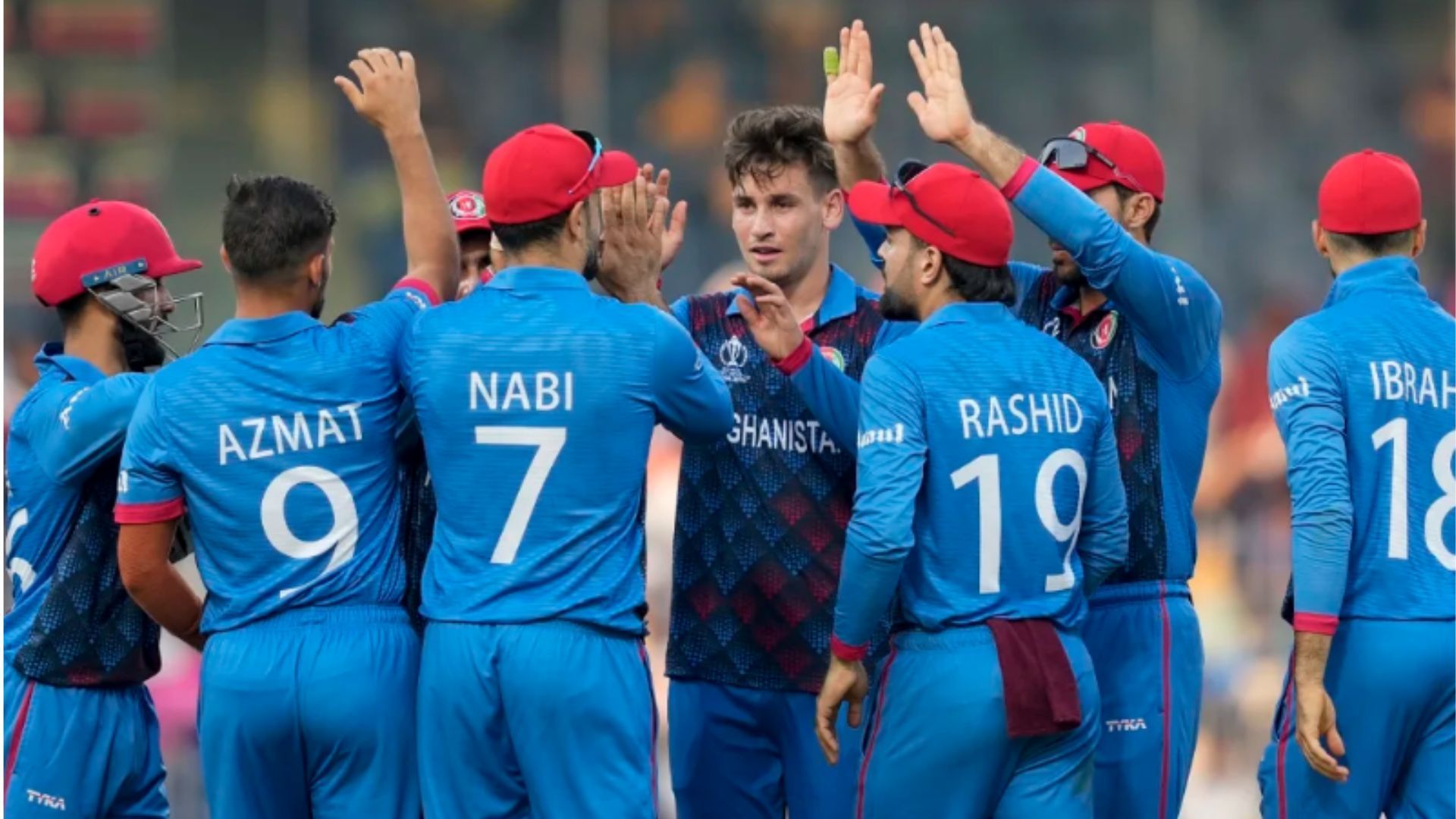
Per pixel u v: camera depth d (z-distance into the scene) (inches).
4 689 654.5
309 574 593.3
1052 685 589.9
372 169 2076.8
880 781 614.9
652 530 1392.7
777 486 678.5
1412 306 641.6
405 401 616.7
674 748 702.5
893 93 2124.8
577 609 582.9
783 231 681.0
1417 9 2187.5
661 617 1314.0
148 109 2031.3
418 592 641.6
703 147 2135.8
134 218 658.8
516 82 2164.1
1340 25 2180.1
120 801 660.1
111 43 2031.3
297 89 2069.4
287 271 604.1
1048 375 611.2
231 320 609.0
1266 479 1652.3
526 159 599.2
